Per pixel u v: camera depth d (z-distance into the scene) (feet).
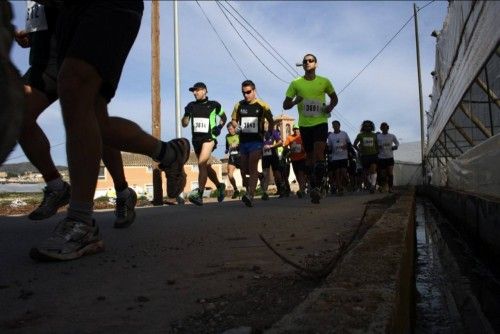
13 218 18.75
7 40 4.97
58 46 9.86
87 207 9.49
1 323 5.49
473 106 19.83
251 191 23.86
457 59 21.08
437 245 15.52
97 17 9.03
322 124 24.41
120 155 13.56
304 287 6.70
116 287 7.06
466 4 16.70
